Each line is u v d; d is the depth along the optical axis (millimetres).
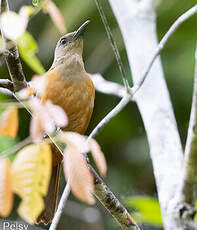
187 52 14016
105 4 14484
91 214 14109
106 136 14898
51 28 14062
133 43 11977
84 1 14102
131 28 12281
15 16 5637
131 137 14922
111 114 7973
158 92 10945
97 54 14570
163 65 14141
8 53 6824
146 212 9047
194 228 7871
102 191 7656
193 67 13898
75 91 10344
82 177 4938
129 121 14812
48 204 10336
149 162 14742
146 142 14812
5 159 4727
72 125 10633
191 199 7914
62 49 11219
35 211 4707
